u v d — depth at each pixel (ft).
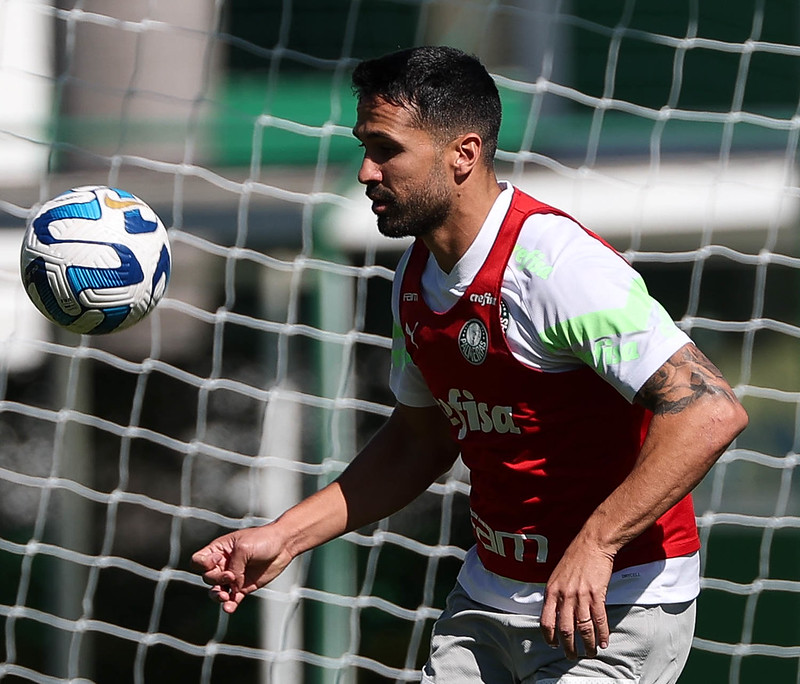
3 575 71.05
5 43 75.51
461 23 80.74
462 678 32.94
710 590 65.41
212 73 79.30
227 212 66.54
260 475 67.92
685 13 79.36
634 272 28.19
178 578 55.62
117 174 67.05
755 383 70.33
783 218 66.18
